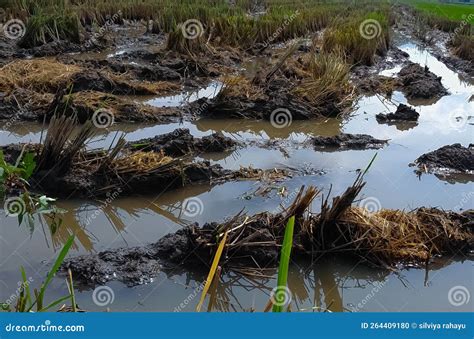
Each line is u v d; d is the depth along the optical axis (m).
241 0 26.88
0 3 20.81
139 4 23.22
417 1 33.88
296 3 27.31
